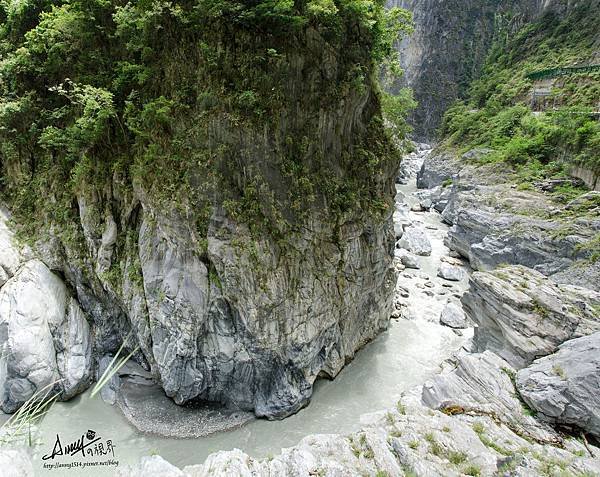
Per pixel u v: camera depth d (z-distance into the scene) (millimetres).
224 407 18047
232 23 15633
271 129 16375
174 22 16109
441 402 14883
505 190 36906
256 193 16359
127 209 18078
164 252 16891
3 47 20938
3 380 16641
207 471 12289
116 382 18812
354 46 18562
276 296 16328
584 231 26656
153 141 16766
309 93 17391
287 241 16906
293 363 17500
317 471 11859
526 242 28922
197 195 16078
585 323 16734
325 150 18516
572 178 35812
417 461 11648
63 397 17750
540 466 11367
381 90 24000
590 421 12984
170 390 17609
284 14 15414
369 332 22953
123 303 18562
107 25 18000
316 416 17688
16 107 19469
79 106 18594
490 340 19375
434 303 27734
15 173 21188
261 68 16078
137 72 17125
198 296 16406
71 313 19312
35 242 19922
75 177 18594
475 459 11641
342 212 18844
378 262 21969
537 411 14062
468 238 34938
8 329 16734
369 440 12898
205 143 16156
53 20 17656
